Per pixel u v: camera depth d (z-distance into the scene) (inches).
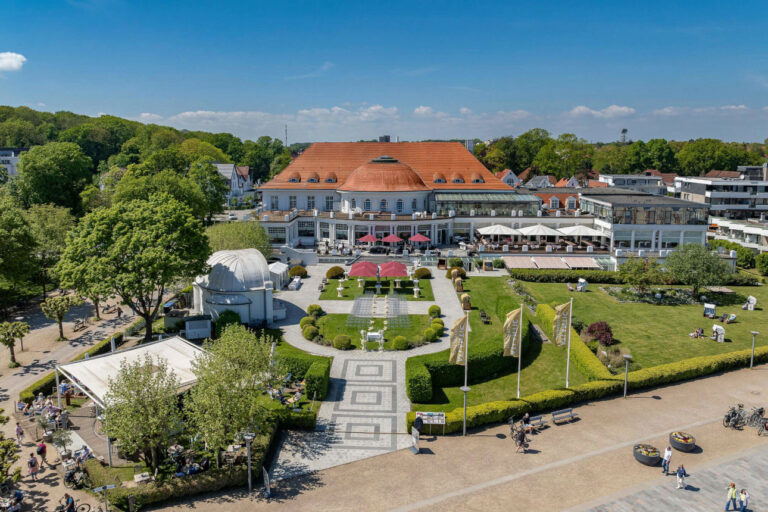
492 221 3919.8
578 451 1471.5
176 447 1450.5
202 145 7726.4
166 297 2822.3
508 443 1521.9
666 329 2418.8
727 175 6515.8
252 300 2385.6
